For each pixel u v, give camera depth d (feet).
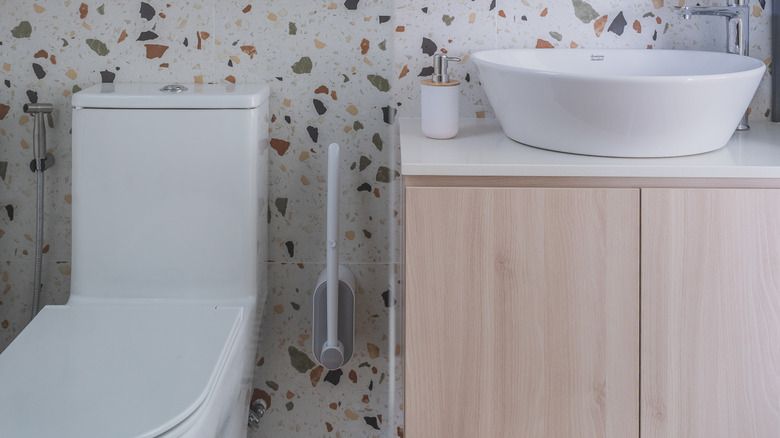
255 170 4.95
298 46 5.34
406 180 4.08
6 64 5.35
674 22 5.24
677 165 3.99
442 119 4.63
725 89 3.95
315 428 5.75
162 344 4.08
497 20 5.27
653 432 4.19
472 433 4.25
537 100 4.16
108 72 5.37
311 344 5.69
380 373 5.70
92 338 4.14
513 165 4.01
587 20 5.26
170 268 4.99
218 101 4.85
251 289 5.00
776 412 4.14
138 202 4.94
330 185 4.92
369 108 5.41
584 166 3.99
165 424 3.35
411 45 5.32
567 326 4.13
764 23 5.26
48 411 3.42
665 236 4.03
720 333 4.09
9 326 5.65
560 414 4.21
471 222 4.06
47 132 5.42
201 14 5.31
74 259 4.99
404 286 4.29
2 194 5.49
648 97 3.90
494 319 4.14
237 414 4.61
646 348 4.13
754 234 4.01
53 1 5.28
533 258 4.08
